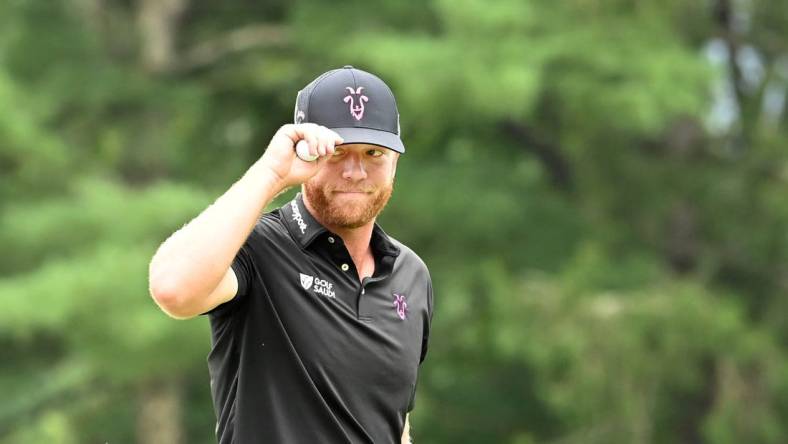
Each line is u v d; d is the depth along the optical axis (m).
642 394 45.91
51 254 40.81
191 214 41.50
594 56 41.81
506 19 41.00
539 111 47.84
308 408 10.30
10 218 40.84
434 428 53.41
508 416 54.00
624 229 50.94
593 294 46.50
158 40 51.00
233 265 10.17
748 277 53.34
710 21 51.38
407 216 47.72
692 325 45.62
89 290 37.38
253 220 9.55
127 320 37.38
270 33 51.97
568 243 49.69
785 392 48.47
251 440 10.30
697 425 51.06
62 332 39.25
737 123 53.72
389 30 45.84
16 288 38.00
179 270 9.31
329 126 10.21
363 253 10.82
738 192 52.06
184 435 55.03
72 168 45.03
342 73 10.41
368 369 10.50
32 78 47.81
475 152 53.88
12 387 47.66
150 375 40.66
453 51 40.72
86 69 48.03
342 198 10.27
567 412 46.75
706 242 52.78
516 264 48.84
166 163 49.53
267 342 10.33
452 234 48.28
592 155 49.50
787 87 53.66
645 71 41.56
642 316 45.81
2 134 41.31
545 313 45.44
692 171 51.50
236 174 51.69
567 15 43.62
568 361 45.22
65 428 44.94
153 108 48.62
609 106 41.56
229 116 54.06
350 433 10.41
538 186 52.50
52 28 48.31
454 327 47.88
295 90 50.72
